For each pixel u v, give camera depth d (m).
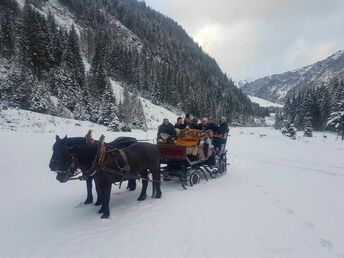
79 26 134.88
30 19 60.53
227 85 195.38
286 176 14.01
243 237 6.77
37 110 37.09
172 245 6.39
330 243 6.51
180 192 10.65
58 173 7.30
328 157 21.73
